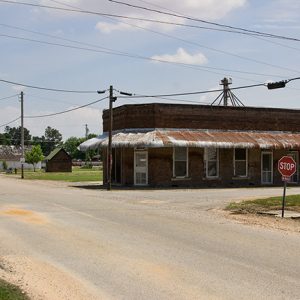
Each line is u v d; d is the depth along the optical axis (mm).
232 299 7641
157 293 7996
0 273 9320
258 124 38656
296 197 24266
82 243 12344
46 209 19797
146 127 35594
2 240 12758
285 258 10688
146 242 12523
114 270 9578
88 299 7723
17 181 47875
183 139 34344
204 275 9164
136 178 35781
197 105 36594
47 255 10961
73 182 44844
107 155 36094
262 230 14844
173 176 35594
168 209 20312
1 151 125125
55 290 8219
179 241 12711
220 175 37000
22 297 7664
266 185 38000
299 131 40375
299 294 7922
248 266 9906
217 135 36375
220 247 11930
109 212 18922
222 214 18797
